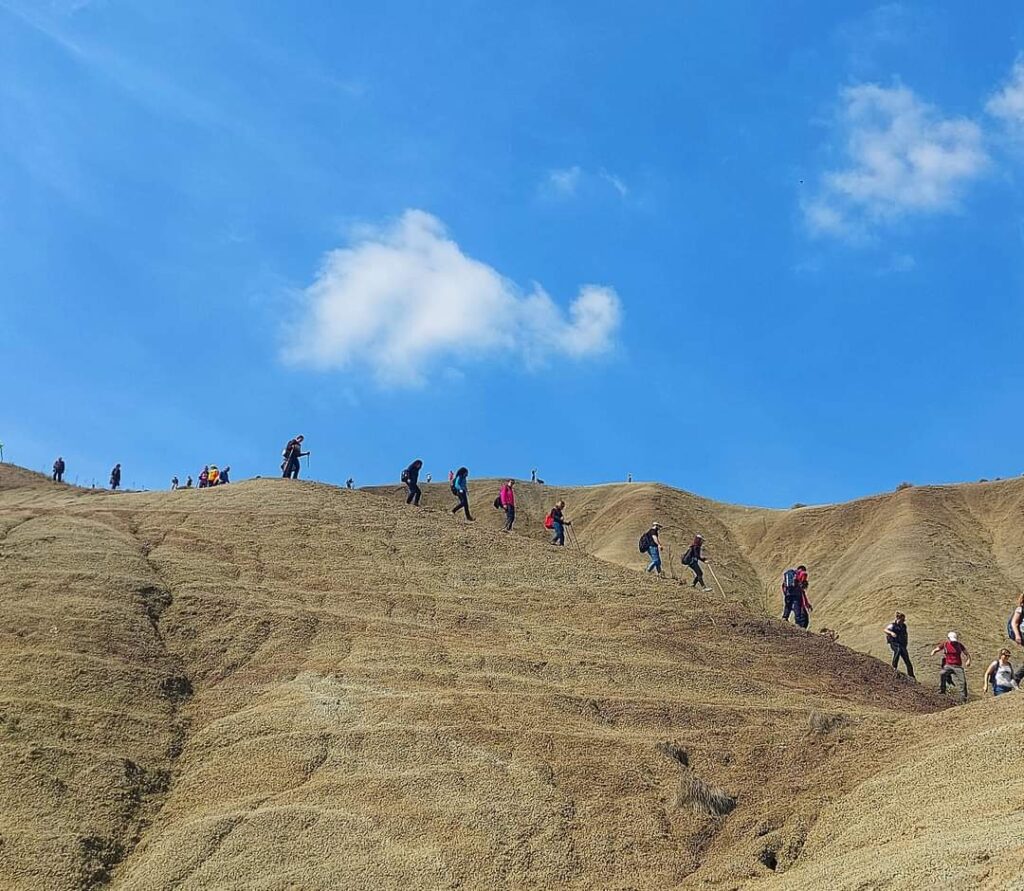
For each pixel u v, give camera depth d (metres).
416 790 19.05
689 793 18.53
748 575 83.44
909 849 14.09
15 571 27.47
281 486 40.34
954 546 75.00
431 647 26.00
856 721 20.80
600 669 25.64
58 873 17.22
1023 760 16.05
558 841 17.58
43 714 21.00
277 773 19.94
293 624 26.58
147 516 35.22
